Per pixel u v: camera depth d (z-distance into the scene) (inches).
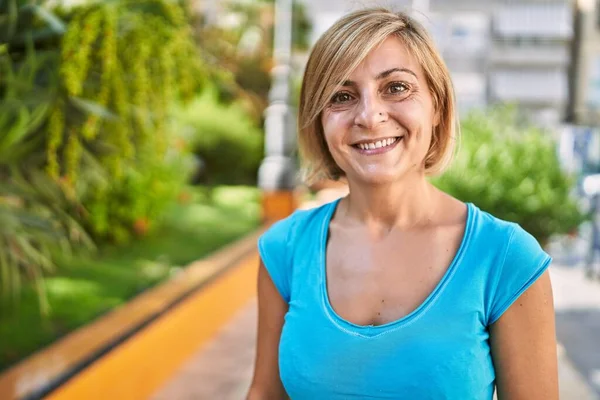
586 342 193.0
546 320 43.2
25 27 109.7
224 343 187.8
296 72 715.4
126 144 120.1
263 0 741.9
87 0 114.0
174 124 248.7
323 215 51.0
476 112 188.7
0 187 119.0
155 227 314.3
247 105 690.8
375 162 46.1
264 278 53.2
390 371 42.8
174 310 171.8
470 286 43.1
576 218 158.6
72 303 181.6
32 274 129.4
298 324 46.9
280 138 415.2
